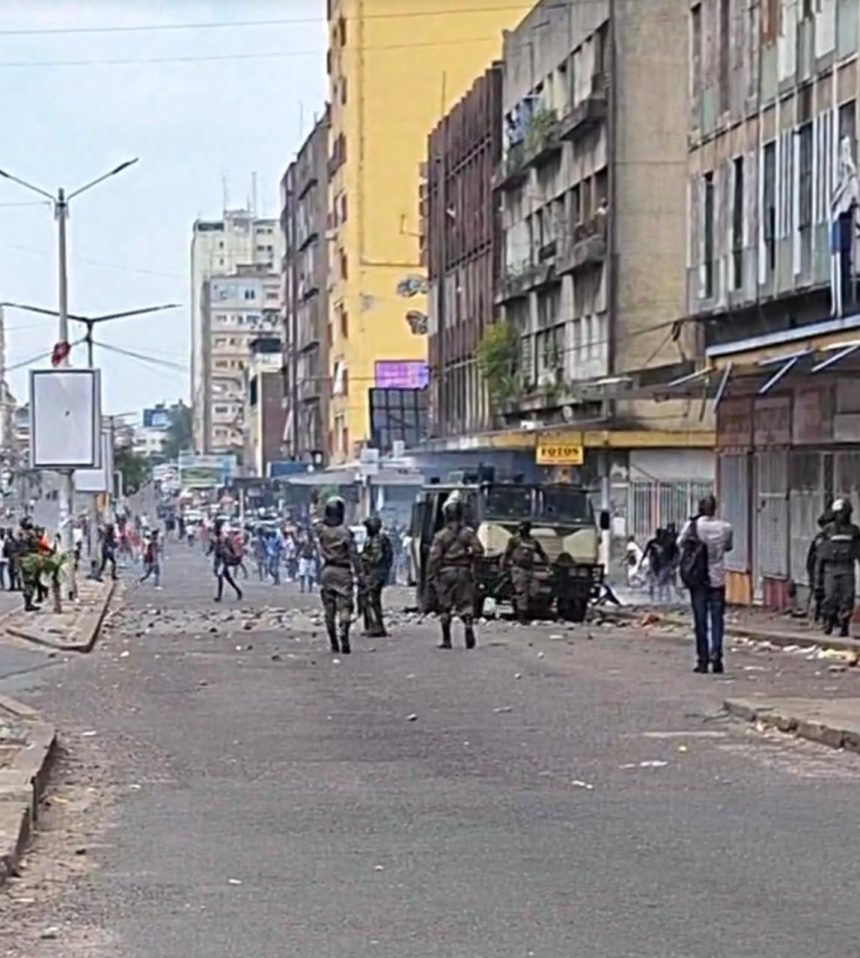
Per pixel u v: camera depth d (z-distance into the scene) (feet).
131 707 68.44
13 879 34.83
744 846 37.68
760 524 131.95
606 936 29.37
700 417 167.22
